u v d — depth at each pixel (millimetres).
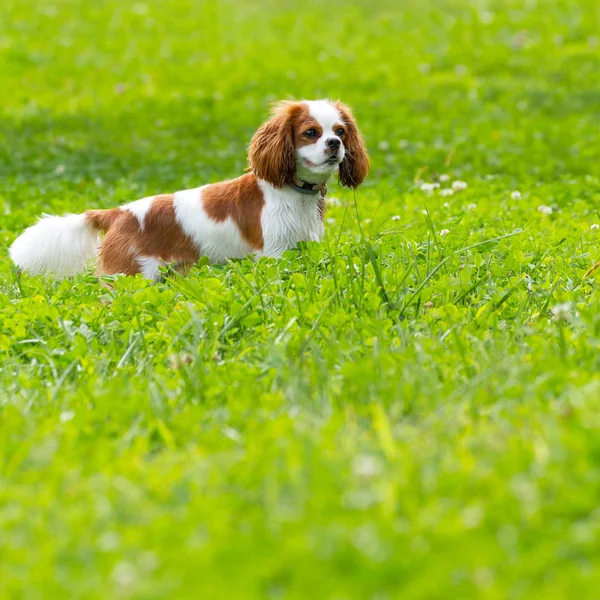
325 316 9555
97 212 12344
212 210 12148
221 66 32062
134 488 6059
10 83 30609
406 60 32312
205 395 7902
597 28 34500
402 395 7398
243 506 5809
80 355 9078
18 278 11859
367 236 13273
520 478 5848
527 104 26984
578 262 11695
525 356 8141
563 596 4805
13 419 7328
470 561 5070
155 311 10398
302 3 40188
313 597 4898
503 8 37531
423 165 20812
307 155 11781
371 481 5926
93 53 34000
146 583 5035
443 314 9531
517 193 16688
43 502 5961
